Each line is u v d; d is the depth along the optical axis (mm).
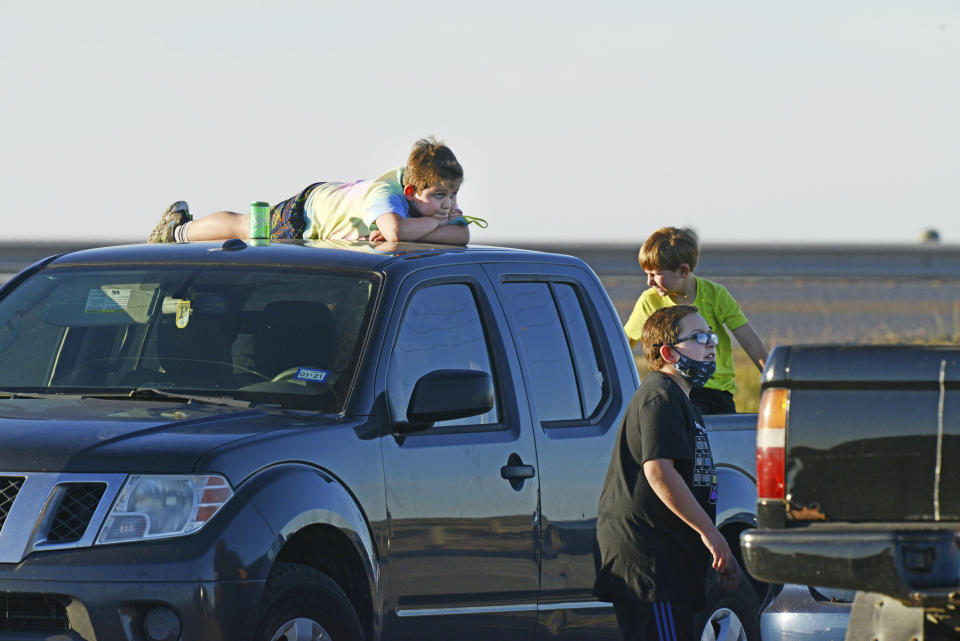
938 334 91375
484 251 27953
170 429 22156
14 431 21922
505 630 25688
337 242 28500
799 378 18734
